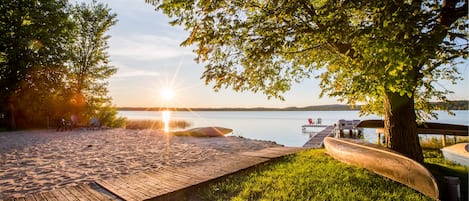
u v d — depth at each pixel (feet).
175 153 32.01
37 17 71.41
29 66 72.18
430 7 14.07
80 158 28.66
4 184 18.65
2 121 74.79
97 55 89.66
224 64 21.12
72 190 16.16
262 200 14.70
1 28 68.69
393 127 20.81
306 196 15.37
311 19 16.34
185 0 17.46
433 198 14.33
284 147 35.73
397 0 12.98
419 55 12.47
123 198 14.56
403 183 16.57
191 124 123.03
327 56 23.50
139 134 58.54
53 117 78.74
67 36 80.28
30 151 33.63
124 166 24.38
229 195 16.30
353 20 18.04
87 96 88.79
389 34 12.29
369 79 14.42
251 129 94.79
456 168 21.44
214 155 30.35
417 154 20.25
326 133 56.85
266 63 23.88
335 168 21.27
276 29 16.88
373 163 19.45
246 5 17.44
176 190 16.01
